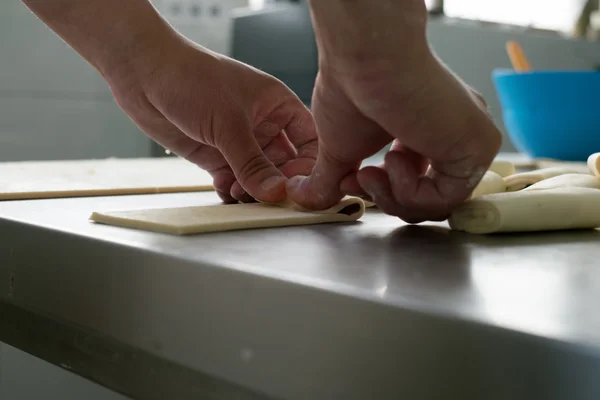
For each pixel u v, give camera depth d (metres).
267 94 0.71
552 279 0.48
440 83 0.48
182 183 0.85
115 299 0.54
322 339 0.46
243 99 0.69
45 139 1.78
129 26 0.68
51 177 0.90
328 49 0.47
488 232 0.58
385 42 0.46
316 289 0.46
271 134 0.72
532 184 0.72
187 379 0.51
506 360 0.40
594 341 0.37
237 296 0.48
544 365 0.38
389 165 0.56
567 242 0.56
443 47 2.11
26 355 0.64
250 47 1.98
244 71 0.70
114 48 0.69
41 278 0.58
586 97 1.30
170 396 0.52
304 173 0.70
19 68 1.72
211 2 2.03
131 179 0.89
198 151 0.72
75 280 0.56
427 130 0.50
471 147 0.51
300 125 0.72
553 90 1.32
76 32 0.69
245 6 2.13
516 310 0.43
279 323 0.47
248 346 0.48
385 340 0.45
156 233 0.57
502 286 0.46
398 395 0.44
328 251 0.53
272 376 0.47
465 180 0.54
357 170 0.59
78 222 0.60
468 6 2.54
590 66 2.60
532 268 0.49
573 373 0.37
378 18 0.46
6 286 0.61
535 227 0.58
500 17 2.63
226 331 0.49
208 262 0.50
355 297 0.45
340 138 0.54
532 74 1.34
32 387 0.63
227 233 0.58
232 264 0.49
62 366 0.58
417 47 0.47
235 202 0.73
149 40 0.68
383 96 0.48
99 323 0.55
